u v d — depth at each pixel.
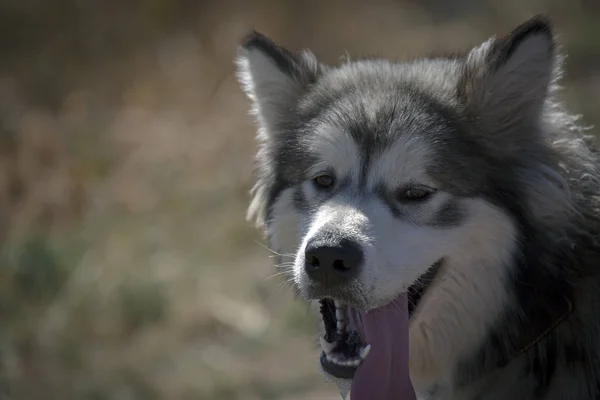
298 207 7.76
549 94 7.25
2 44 21.47
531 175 7.30
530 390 7.35
